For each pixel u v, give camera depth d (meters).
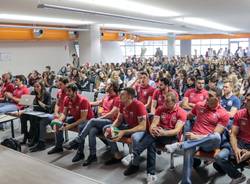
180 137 3.37
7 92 5.73
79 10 6.37
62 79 4.52
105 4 6.30
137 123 3.55
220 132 3.14
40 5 5.70
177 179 3.25
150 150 3.25
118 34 14.54
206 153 3.02
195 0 6.25
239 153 2.85
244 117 3.04
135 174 3.40
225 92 4.09
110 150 4.12
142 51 21.98
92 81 7.61
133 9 7.15
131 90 3.56
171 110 3.41
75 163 3.78
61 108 4.45
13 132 4.88
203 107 3.37
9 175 2.22
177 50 23.72
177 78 6.61
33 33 10.07
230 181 3.15
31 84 7.15
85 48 11.56
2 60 10.35
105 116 3.93
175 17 9.28
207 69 10.14
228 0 6.41
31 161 2.50
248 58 14.66
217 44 23.33
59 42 12.57
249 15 9.46
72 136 4.81
